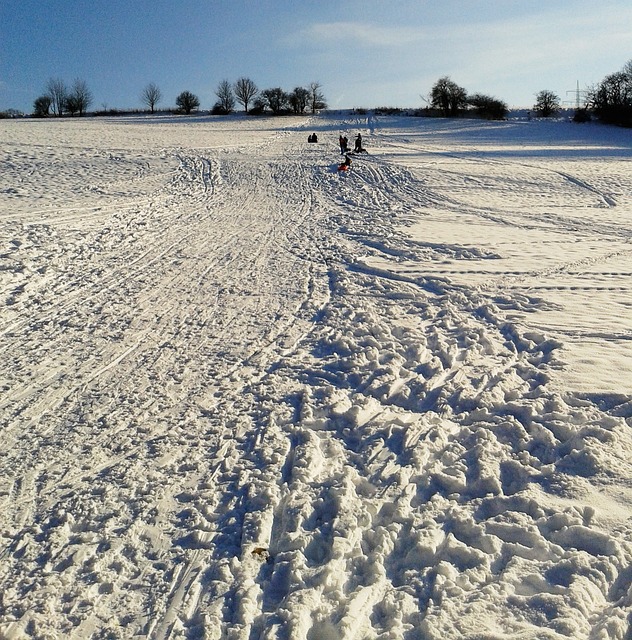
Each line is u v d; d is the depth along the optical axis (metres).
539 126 57.12
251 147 36.56
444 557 3.96
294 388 6.63
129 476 4.95
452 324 8.68
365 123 64.69
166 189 22.23
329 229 16.28
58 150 29.67
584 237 14.59
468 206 19.42
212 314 9.21
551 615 3.39
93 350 7.73
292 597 3.60
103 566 3.96
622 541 3.94
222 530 4.32
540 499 4.46
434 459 5.14
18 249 12.09
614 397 5.98
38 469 5.06
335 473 4.96
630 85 57.53
